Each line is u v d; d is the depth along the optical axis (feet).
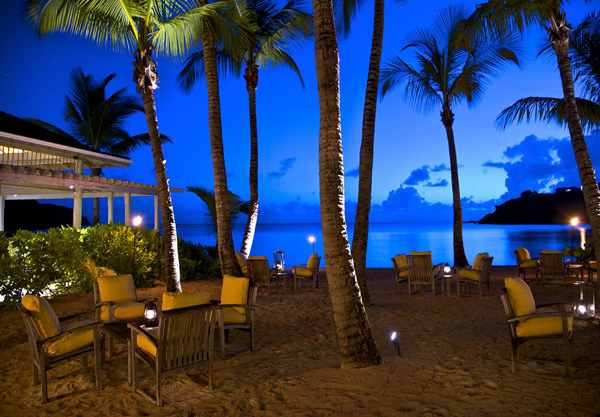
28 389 13.44
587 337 17.58
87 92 69.92
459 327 20.26
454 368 14.06
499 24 25.72
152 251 37.50
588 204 22.45
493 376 13.26
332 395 12.05
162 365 12.13
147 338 12.22
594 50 33.50
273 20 41.14
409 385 12.58
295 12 39.86
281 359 15.75
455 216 45.93
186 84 49.42
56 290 29.71
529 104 35.06
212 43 29.43
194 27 26.89
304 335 19.39
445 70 45.37
